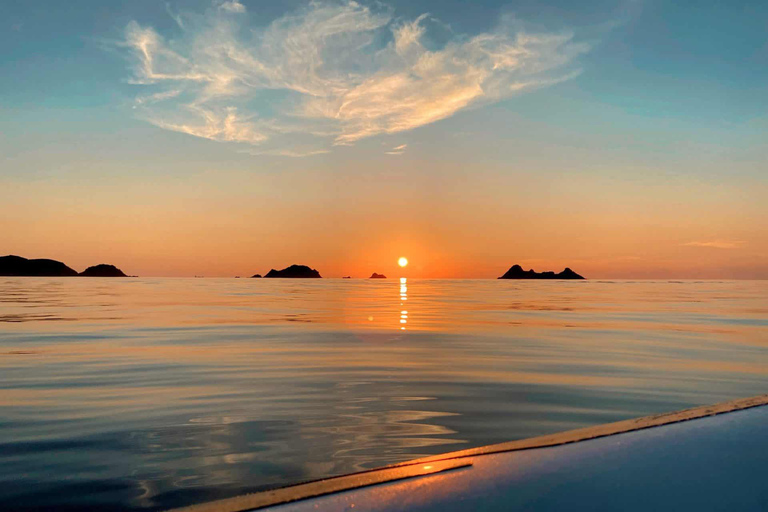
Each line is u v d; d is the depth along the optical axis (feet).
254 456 12.90
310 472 11.81
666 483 5.93
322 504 5.75
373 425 15.90
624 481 5.99
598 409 18.11
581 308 89.56
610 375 25.13
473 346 36.52
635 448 6.97
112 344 37.01
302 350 34.14
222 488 10.86
